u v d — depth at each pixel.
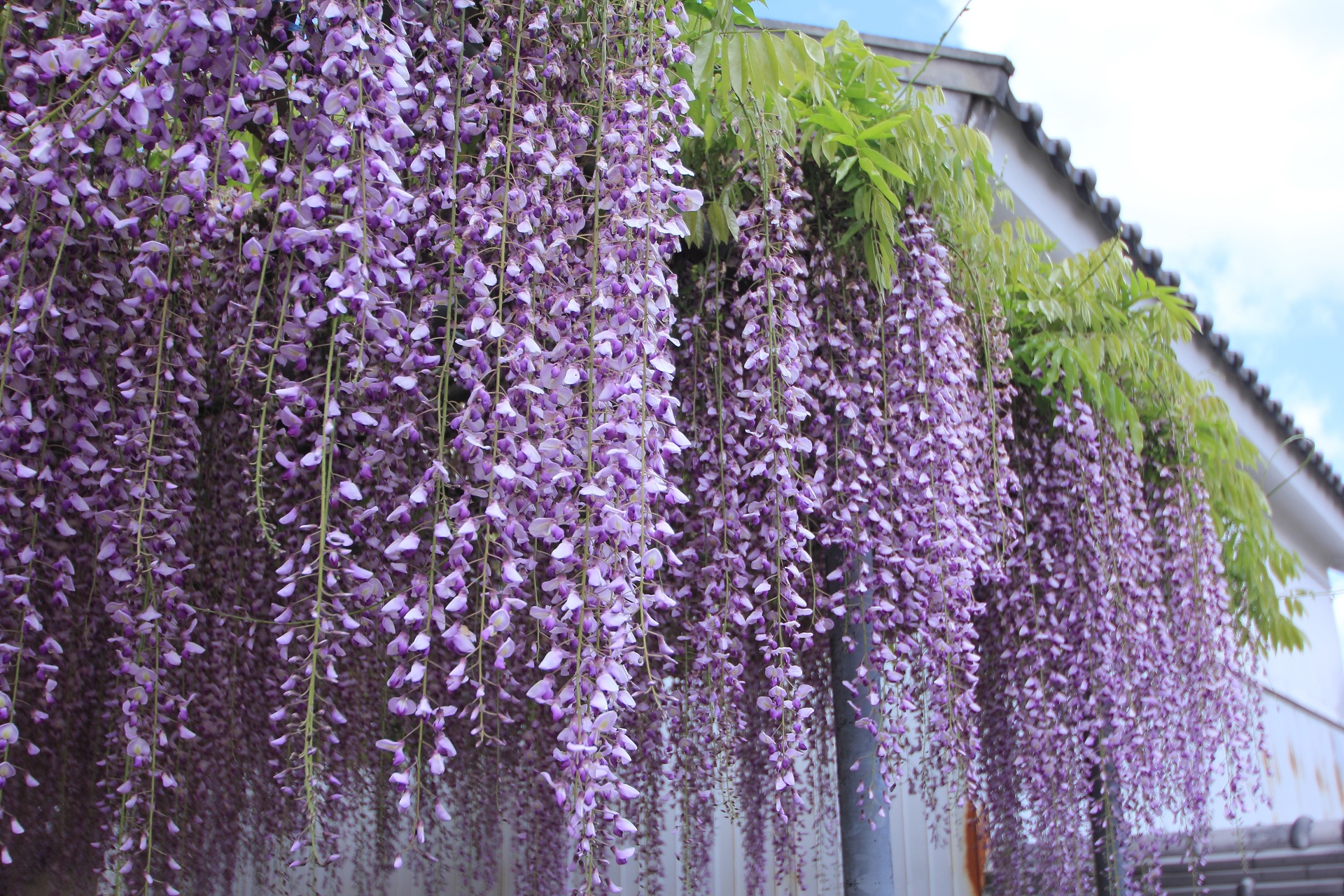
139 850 1.40
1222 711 3.03
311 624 1.20
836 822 3.01
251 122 1.17
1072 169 3.44
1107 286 2.72
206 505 2.04
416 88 1.25
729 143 1.79
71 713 2.04
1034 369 2.57
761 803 2.56
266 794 2.40
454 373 1.29
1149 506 3.10
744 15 1.68
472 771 2.72
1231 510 3.45
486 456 1.21
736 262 1.89
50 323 1.26
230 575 2.04
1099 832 2.75
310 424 1.53
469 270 1.24
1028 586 2.62
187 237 1.38
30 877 2.15
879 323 1.93
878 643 1.85
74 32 1.21
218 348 1.62
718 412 1.82
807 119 1.83
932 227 2.08
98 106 1.04
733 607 1.69
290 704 1.28
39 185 1.08
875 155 1.79
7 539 1.34
